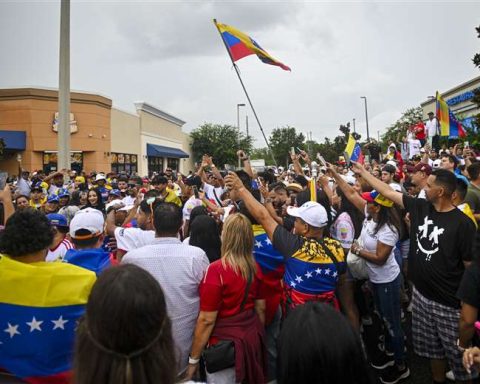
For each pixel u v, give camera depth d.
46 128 25.84
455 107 27.75
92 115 27.11
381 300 4.18
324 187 5.62
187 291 3.11
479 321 2.82
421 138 16.55
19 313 2.25
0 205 4.56
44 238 2.38
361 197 4.62
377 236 4.10
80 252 2.99
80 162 27.09
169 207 3.29
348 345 1.37
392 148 14.94
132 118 33.38
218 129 50.16
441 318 3.52
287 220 4.66
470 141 11.07
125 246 3.85
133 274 1.36
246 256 3.05
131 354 1.28
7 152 25.64
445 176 3.49
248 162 5.68
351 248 4.25
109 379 1.26
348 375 1.35
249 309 3.08
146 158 36.16
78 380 1.30
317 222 3.34
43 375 2.26
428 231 3.60
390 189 3.99
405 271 6.01
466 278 2.79
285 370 1.39
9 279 2.26
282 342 1.44
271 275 3.48
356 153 7.26
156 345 1.34
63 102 13.55
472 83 25.27
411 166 8.64
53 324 2.25
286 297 3.38
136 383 1.27
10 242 2.32
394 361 4.27
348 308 4.33
